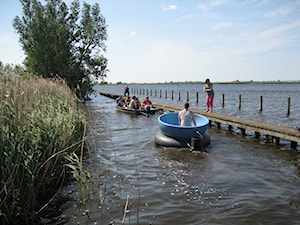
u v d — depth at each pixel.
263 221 4.46
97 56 33.69
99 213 4.73
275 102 31.22
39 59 29.47
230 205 5.05
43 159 5.07
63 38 30.23
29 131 5.01
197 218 4.57
